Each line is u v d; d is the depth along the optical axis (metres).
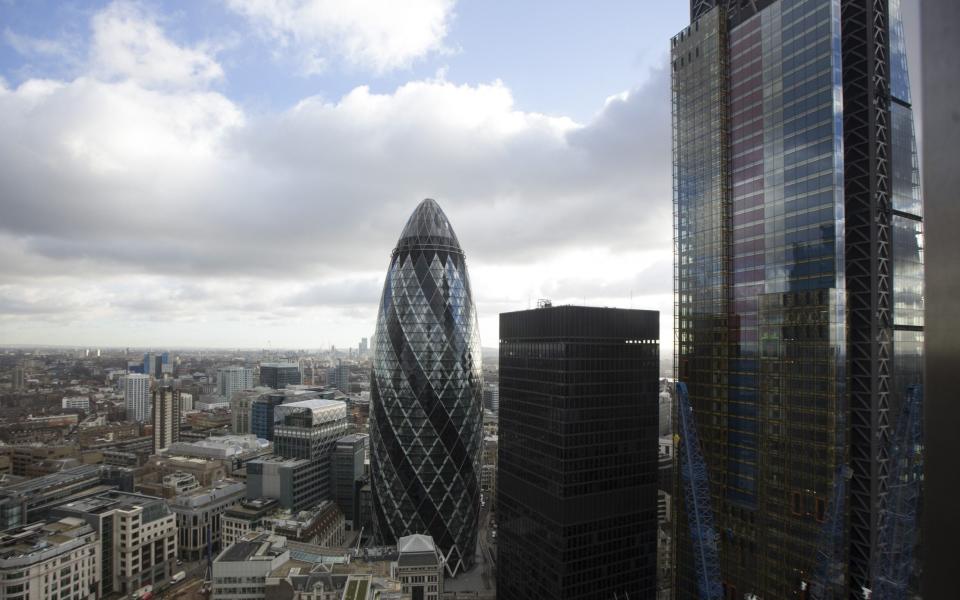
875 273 155.00
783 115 163.75
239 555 173.75
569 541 173.62
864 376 153.62
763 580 161.12
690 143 197.88
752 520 165.62
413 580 198.00
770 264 166.12
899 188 163.62
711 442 182.38
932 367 6.65
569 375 174.38
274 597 160.50
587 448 177.25
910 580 135.38
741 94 179.38
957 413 6.43
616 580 181.75
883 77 162.50
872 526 148.00
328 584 156.88
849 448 153.75
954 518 6.56
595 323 178.88
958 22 6.30
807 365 150.25
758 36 173.38
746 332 173.12
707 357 186.25
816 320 148.50
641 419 187.00
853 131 161.00
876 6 163.75
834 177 148.75
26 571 182.00
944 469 6.65
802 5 159.00
